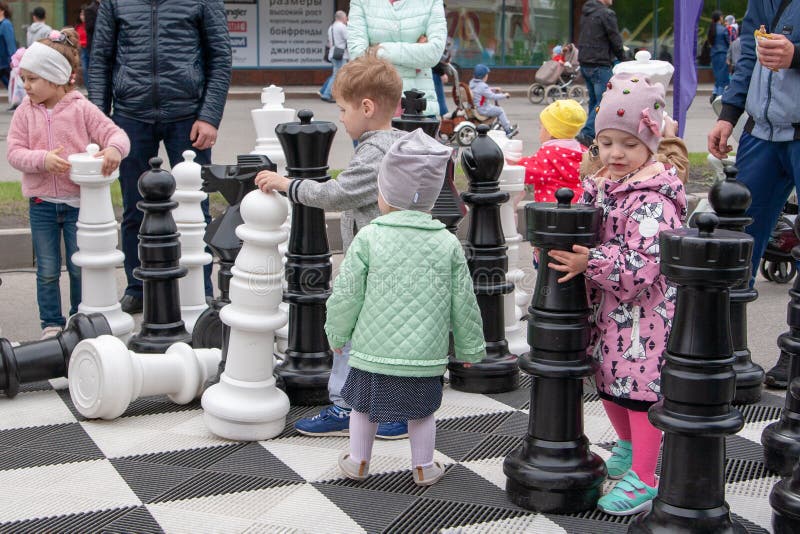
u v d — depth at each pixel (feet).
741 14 87.56
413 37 21.27
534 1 84.38
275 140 18.17
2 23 57.36
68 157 16.10
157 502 10.97
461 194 14.85
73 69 16.99
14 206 26.27
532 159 18.22
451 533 9.98
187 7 18.40
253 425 12.65
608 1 43.01
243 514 10.69
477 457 12.32
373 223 11.10
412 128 14.10
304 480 11.57
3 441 12.73
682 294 9.23
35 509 10.78
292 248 13.87
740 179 15.96
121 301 19.35
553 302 10.43
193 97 18.71
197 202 17.28
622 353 10.53
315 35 81.82
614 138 10.57
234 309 12.59
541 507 10.74
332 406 13.02
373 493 11.23
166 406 14.08
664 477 9.62
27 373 14.05
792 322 12.49
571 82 66.28
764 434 12.04
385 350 10.83
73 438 12.84
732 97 16.20
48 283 17.25
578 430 10.87
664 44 88.48
